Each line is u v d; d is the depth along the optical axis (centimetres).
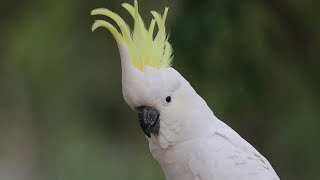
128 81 800
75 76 1725
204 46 1246
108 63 1712
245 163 816
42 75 1742
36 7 1695
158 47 815
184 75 1266
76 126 1828
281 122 1366
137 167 1795
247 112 1340
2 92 2256
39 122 2031
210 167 810
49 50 1712
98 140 1814
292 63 1355
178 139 816
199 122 817
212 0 1239
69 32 1666
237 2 1241
